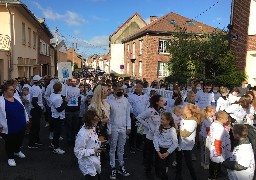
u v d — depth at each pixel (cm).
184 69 2077
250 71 1673
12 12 1880
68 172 688
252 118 727
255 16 1631
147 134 642
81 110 1001
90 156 467
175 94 912
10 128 706
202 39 2191
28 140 989
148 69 3397
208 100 1032
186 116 632
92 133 474
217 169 611
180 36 2170
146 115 639
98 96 612
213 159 597
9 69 1856
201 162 751
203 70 2008
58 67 1168
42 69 3381
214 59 1895
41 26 2734
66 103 841
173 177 671
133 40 4072
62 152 836
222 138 593
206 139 704
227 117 593
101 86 621
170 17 3716
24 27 2220
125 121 677
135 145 919
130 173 695
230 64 1811
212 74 1988
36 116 889
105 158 734
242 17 1708
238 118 732
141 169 725
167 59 3412
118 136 671
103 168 724
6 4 1808
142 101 901
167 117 580
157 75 3412
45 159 783
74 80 914
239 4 1733
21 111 732
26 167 716
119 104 664
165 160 605
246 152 450
